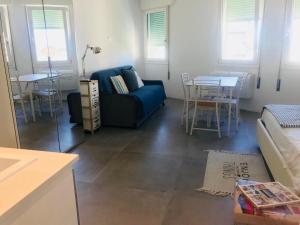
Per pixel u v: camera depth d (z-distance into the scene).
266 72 4.84
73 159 1.16
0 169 1.18
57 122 3.66
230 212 2.11
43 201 0.98
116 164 2.98
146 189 2.47
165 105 5.73
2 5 2.62
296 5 4.35
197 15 5.50
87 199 2.32
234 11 5.05
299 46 4.44
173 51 6.07
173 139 3.73
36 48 3.13
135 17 6.14
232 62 5.25
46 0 3.26
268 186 1.79
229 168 2.84
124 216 2.09
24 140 2.99
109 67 5.11
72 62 3.88
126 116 4.15
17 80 2.84
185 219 2.04
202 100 3.98
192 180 2.61
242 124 4.33
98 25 4.62
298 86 4.54
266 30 4.69
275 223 1.50
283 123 2.51
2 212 0.80
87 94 3.83
